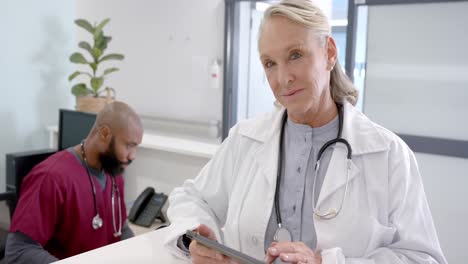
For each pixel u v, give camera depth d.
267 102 3.32
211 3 3.03
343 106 1.19
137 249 1.25
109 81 3.61
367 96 2.49
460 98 2.22
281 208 1.17
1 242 1.92
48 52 3.43
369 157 1.12
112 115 1.86
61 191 1.78
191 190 1.39
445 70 2.24
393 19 2.35
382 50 2.41
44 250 1.72
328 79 1.12
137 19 3.39
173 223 1.24
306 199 1.15
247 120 1.37
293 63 1.01
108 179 2.00
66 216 1.81
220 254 1.07
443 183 2.31
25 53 3.29
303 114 1.15
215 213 1.36
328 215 1.09
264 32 1.03
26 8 3.26
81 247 1.87
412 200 1.07
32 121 3.40
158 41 3.31
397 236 1.07
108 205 1.99
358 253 1.06
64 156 1.88
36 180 1.78
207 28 3.07
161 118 3.31
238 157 1.31
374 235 1.05
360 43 2.47
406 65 2.35
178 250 1.20
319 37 1.01
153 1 3.29
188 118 3.23
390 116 2.43
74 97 3.64
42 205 1.74
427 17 2.25
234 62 2.99
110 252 1.23
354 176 1.11
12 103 3.27
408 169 1.09
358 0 2.39
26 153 2.23
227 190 1.33
